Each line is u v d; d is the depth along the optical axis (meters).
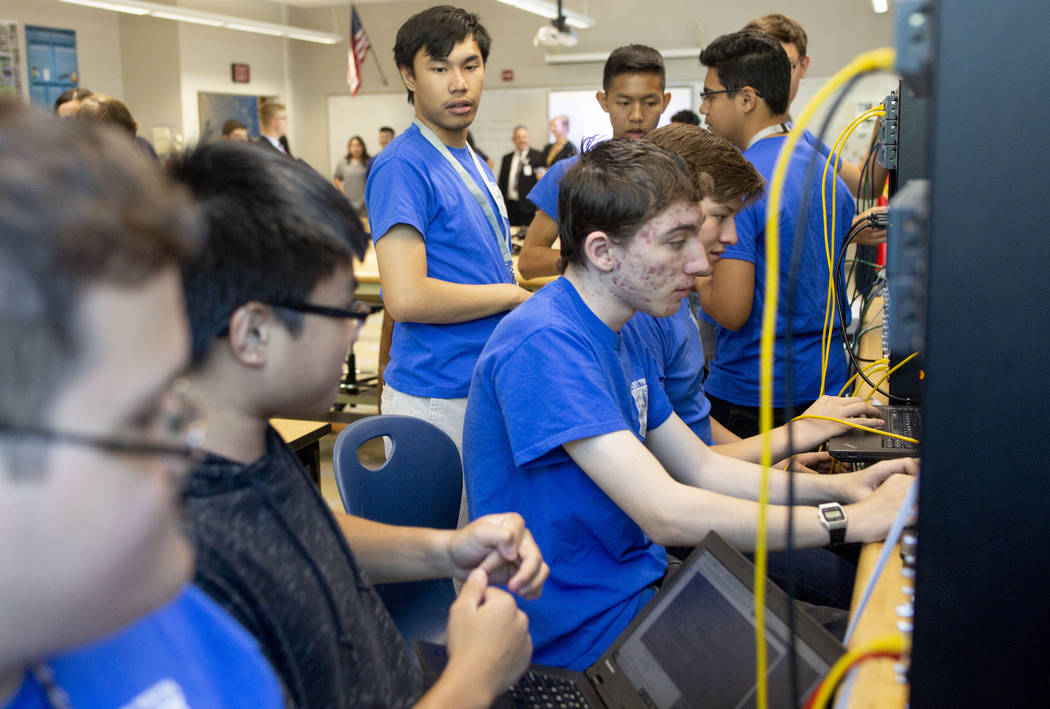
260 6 11.75
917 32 0.62
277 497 0.79
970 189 0.62
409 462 1.57
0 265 0.31
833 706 0.82
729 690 0.92
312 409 0.83
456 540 1.05
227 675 0.59
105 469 0.34
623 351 1.42
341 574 0.84
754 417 2.26
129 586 0.36
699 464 1.51
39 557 0.33
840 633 1.22
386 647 0.91
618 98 2.90
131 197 0.35
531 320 1.31
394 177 2.10
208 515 0.72
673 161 1.25
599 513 1.30
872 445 1.47
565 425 1.23
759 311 2.18
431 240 2.16
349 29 12.29
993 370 0.64
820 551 1.60
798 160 2.12
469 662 0.86
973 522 0.66
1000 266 0.63
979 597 0.67
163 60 10.64
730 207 1.59
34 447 0.32
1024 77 0.60
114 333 0.34
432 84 2.13
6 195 0.32
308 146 12.83
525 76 11.57
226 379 0.76
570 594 1.31
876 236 2.07
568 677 1.11
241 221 0.73
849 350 1.89
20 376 0.32
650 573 1.36
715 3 10.67
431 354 2.17
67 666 0.49
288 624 0.74
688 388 1.80
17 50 9.45
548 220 2.83
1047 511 0.65
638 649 1.09
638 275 1.26
